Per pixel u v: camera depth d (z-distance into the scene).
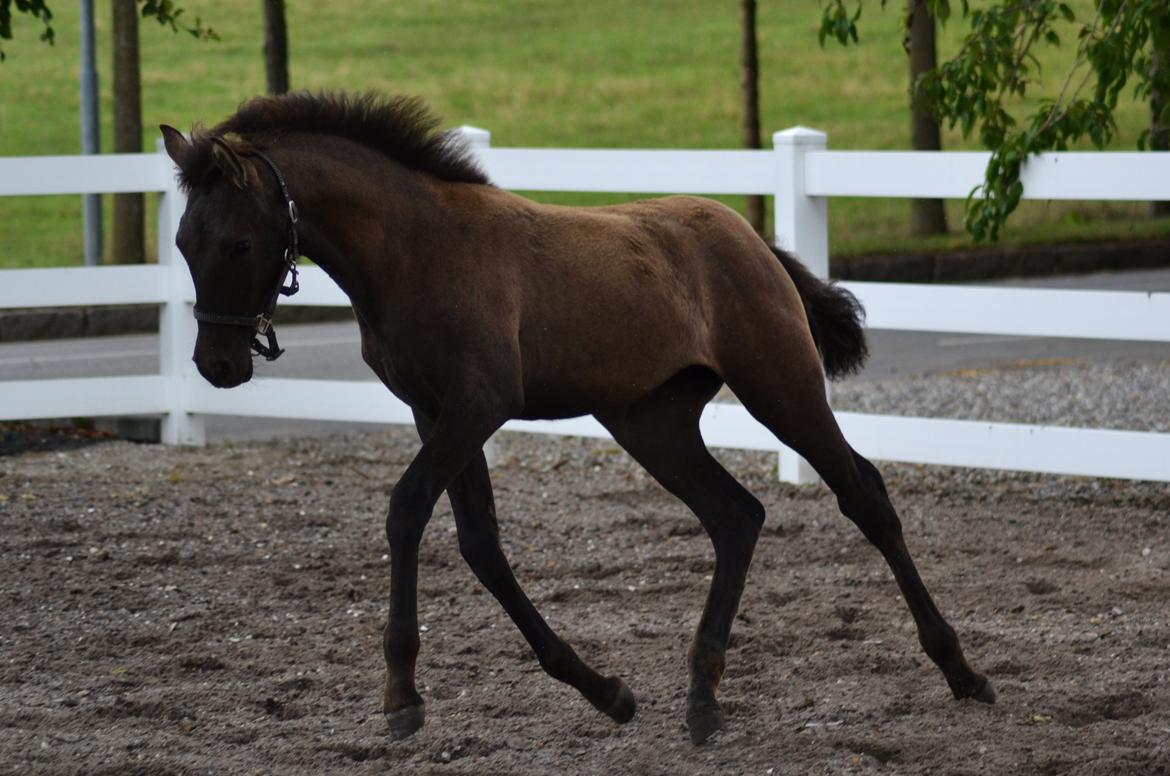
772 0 49.31
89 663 7.81
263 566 9.61
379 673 7.61
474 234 6.51
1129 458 10.66
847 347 7.69
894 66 42.09
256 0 48.06
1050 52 41.19
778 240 8.26
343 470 12.55
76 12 44.81
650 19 47.50
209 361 6.10
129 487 11.69
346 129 6.54
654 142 35.62
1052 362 18.09
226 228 6.02
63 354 19.23
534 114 38.12
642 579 9.40
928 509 11.06
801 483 11.85
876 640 8.07
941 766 6.25
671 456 7.35
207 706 7.09
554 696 7.25
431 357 6.35
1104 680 7.30
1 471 12.30
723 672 7.04
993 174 11.04
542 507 11.26
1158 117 13.12
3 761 6.33
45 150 33.69
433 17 47.56
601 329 6.65
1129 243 26.89
